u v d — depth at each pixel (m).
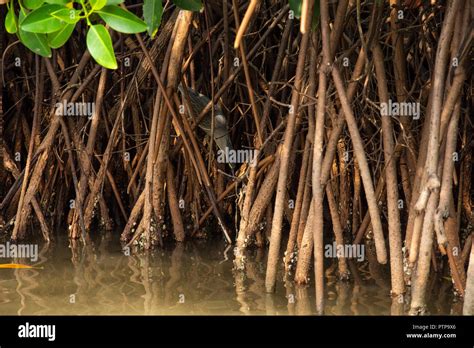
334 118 4.95
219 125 6.57
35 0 3.62
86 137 7.52
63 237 6.82
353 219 6.98
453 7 4.16
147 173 6.25
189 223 6.80
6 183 7.43
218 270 5.42
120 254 6.03
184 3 4.07
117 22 3.43
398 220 4.64
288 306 4.39
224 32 6.46
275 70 6.19
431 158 4.08
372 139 6.39
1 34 7.36
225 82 6.45
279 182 4.68
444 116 4.21
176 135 6.79
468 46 4.17
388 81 6.99
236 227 6.64
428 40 6.20
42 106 7.61
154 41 6.87
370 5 5.95
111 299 4.53
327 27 4.16
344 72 5.92
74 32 7.52
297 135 6.53
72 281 5.00
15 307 4.32
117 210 7.59
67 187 7.45
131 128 7.59
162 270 5.40
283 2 6.77
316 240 4.17
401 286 4.61
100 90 6.71
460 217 6.62
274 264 4.71
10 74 7.79
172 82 6.07
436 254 5.64
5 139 7.75
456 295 4.69
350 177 7.17
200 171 6.48
